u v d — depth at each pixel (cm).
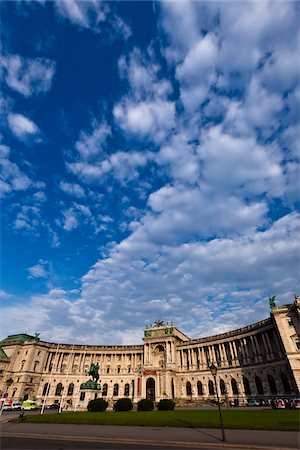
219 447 2300
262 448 2164
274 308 8412
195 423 3525
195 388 11400
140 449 2262
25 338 13462
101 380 13288
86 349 14038
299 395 7331
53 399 12331
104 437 2842
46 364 13062
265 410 5184
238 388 10012
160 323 13262
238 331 10781
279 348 8875
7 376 11794
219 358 11344
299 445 2156
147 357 12456
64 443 2609
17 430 3525
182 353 12500
